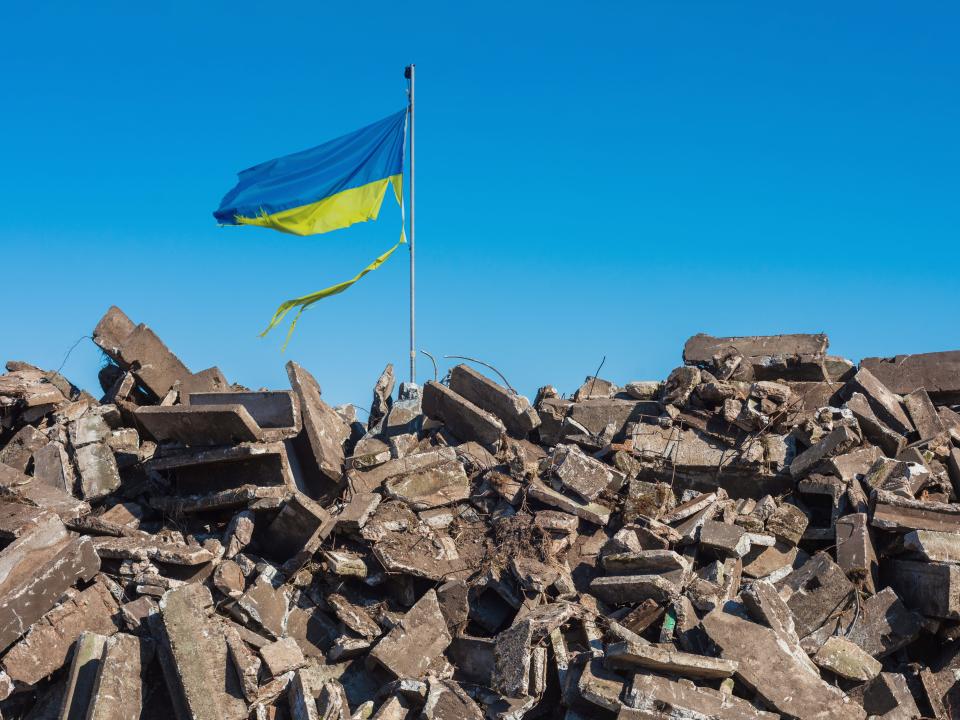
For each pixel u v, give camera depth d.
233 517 13.50
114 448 15.73
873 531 13.17
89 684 10.96
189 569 12.68
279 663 11.27
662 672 10.90
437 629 12.41
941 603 11.90
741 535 13.12
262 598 12.42
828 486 13.82
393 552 13.06
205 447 14.05
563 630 12.05
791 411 15.01
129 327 17.02
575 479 14.18
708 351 16.61
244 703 10.98
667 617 11.86
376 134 20.11
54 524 12.75
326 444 14.89
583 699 11.05
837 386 15.88
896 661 12.17
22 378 16.55
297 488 14.47
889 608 12.20
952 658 12.09
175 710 11.07
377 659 12.02
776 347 16.31
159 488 14.90
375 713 11.45
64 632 11.62
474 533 13.86
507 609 12.99
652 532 13.31
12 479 13.65
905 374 16.38
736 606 12.05
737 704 10.58
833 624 12.12
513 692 11.13
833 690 10.86
